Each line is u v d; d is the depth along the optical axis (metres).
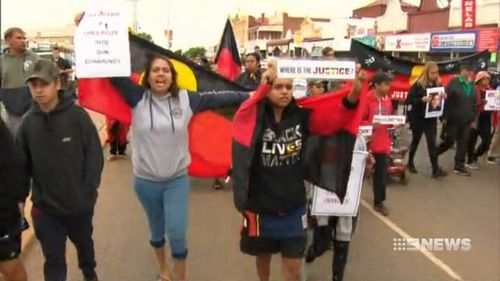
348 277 4.79
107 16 3.84
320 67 3.37
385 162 6.74
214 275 4.77
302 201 3.55
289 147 3.44
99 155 3.83
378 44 22.91
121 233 5.84
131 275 4.72
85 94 4.25
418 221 6.54
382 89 6.49
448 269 5.03
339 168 3.61
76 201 3.73
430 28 28.31
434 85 8.87
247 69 8.68
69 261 4.92
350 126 3.55
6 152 3.22
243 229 3.66
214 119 5.30
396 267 5.05
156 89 3.90
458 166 9.42
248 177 3.42
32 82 3.51
